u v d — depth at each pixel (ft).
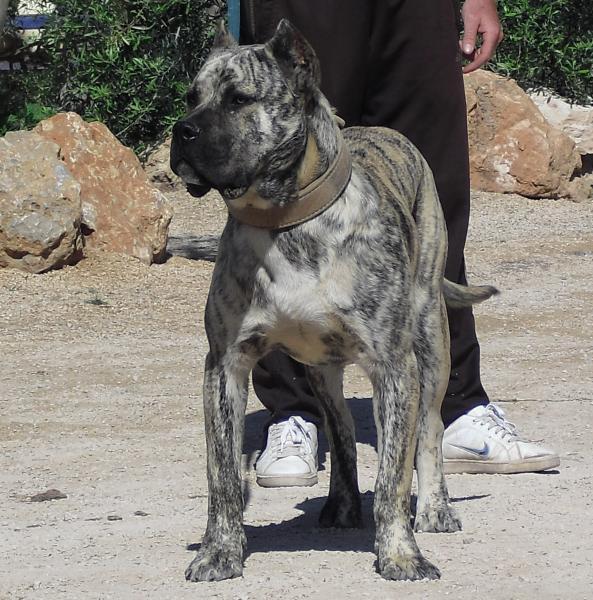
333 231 23.81
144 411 40.70
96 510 29.37
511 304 59.36
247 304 24.08
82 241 64.54
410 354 24.41
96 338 52.24
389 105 31.99
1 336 52.31
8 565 24.77
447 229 32.22
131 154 69.05
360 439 36.60
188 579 23.27
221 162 23.48
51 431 38.34
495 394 42.04
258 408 40.47
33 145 63.67
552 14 105.50
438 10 31.73
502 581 22.77
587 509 27.91
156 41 100.42
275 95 23.84
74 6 99.45
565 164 93.35
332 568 23.88
